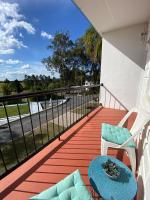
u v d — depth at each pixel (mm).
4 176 1645
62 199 1030
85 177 1785
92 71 20125
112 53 4688
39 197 1046
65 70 23891
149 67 2861
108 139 1855
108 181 1250
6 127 8734
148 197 1044
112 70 4785
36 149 2186
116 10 3145
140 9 3129
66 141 2643
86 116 4035
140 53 4332
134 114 4211
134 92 4621
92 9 3082
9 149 6203
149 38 3201
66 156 2199
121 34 4465
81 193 1077
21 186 1626
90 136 2848
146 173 1281
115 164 1425
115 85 4828
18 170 1867
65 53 23359
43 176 1785
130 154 1758
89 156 2215
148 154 1369
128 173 1366
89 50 11453
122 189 1184
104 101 5098
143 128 1737
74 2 2781
